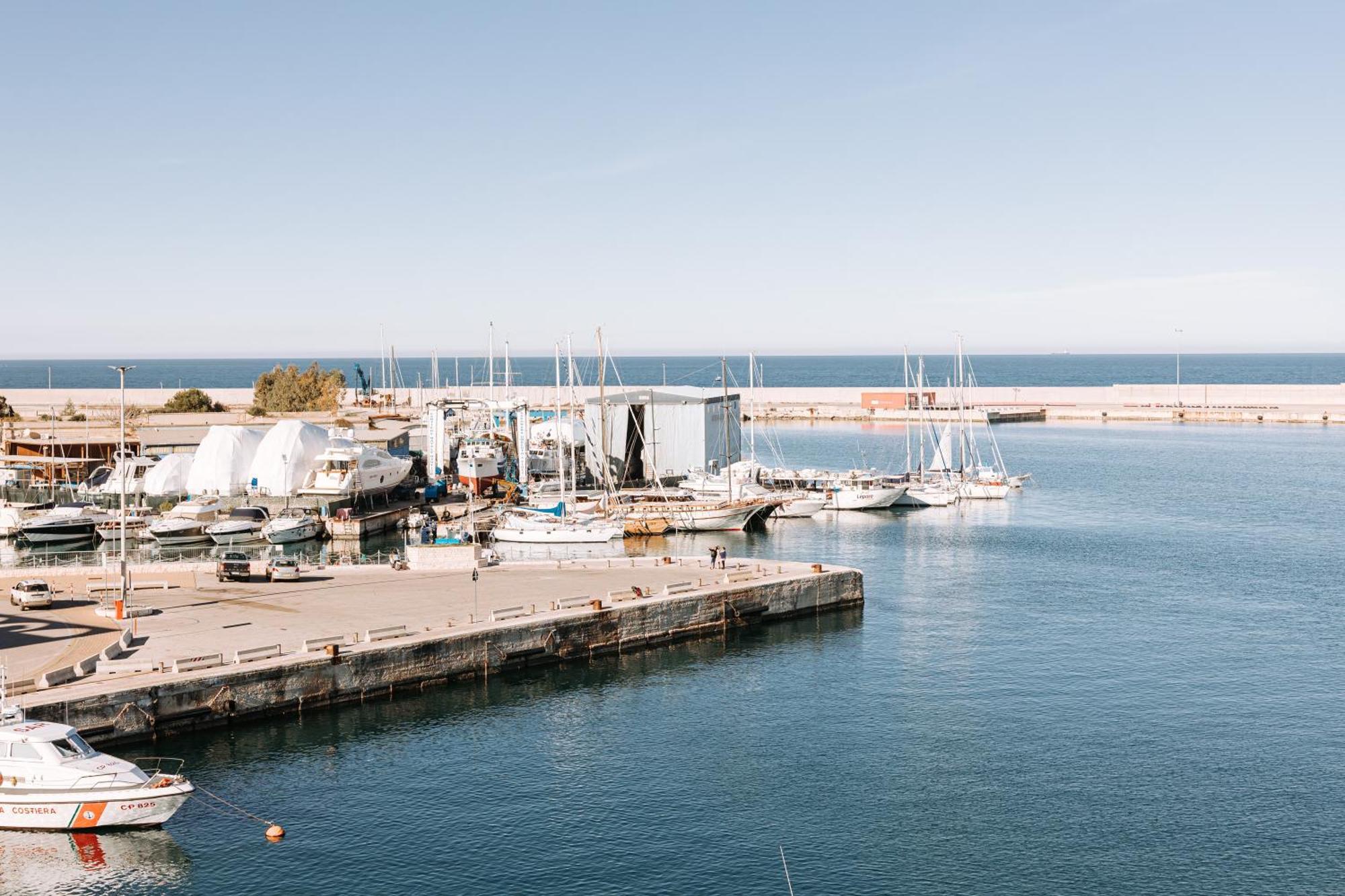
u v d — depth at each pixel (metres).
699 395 148.75
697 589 74.88
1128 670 65.69
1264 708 58.94
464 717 57.66
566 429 160.38
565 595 73.44
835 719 57.72
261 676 55.53
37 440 137.12
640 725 56.72
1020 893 40.34
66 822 43.38
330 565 84.69
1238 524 121.38
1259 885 40.88
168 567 82.12
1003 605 82.75
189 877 41.03
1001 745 54.03
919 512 133.38
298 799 47.47
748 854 43.09
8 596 72.12
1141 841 44.22
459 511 123.62
